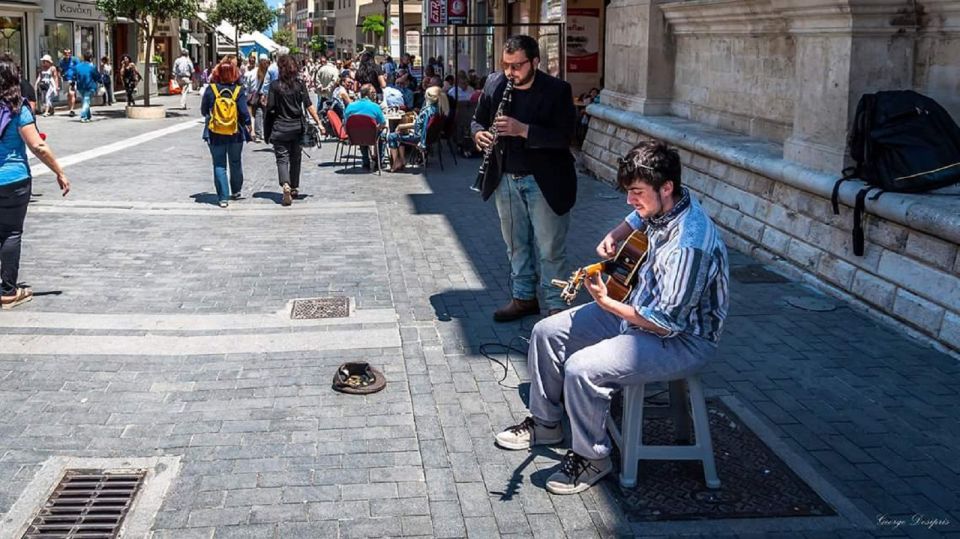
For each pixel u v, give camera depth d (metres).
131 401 5.15
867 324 6.54
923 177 6.50
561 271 6.29
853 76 7.21
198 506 4.01
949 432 4.75
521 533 3.78
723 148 9.52
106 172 14.05
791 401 5.14
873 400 5.16
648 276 3.98
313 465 4.39
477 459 4.43
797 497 4.02
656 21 12.33
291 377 5.53
